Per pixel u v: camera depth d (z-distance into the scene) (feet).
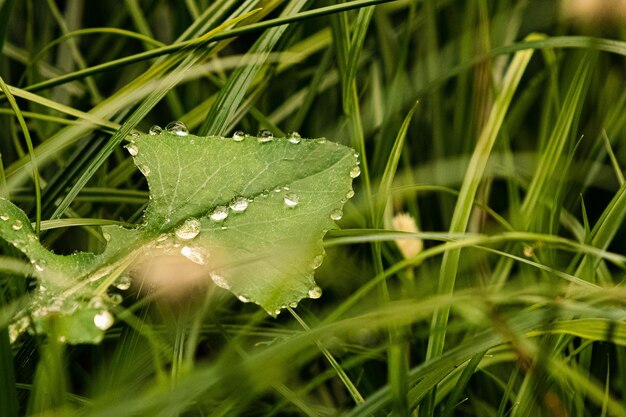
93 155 1.60
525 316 1.45
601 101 1.76
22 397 1.48
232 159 1.50
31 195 1.67
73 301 1.41
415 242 1.61
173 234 1.47
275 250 1.47
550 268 1.52
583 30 1.77
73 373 1.58
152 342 1.46
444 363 1.42
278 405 1.49
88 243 1.66
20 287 1.44
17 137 1.73
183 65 1.59
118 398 1.42
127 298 1.50
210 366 1.45
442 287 1.54
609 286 1.57
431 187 1.65
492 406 1.58
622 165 1.76
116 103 1.61
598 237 1.57
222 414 1.43
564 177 1.60
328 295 1.66
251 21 1.63
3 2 1.64
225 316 1.62
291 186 1.49
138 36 1.67
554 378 1.50
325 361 1.61
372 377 1.59
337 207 1.49
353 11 1.77
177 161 1.49
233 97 1.60
